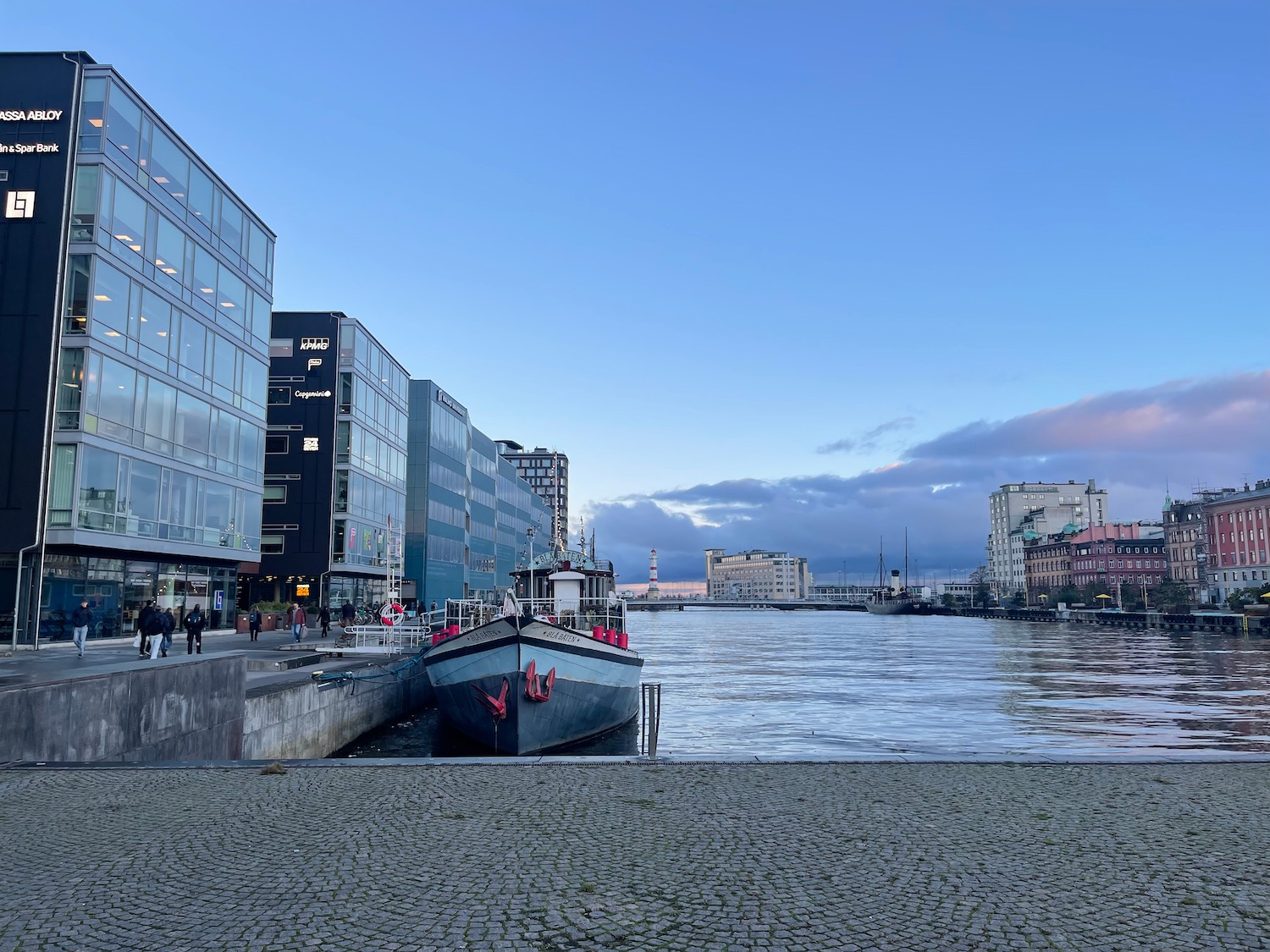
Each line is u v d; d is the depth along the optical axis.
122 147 34.00
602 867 8.06
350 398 60.81
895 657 74.88
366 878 7.74
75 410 31.31
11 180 32.38
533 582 31.14
